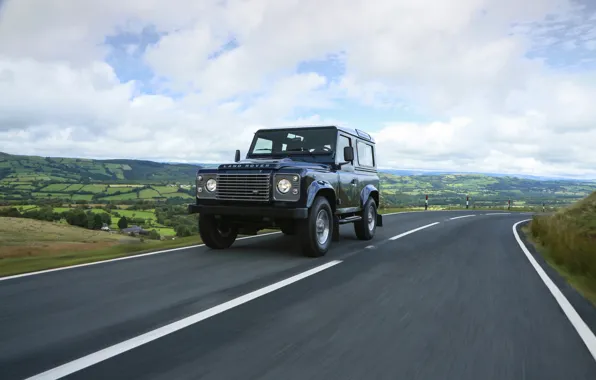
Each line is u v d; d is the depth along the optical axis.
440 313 4.00
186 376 2.51
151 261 6.44
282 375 2.57
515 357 2.98
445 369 2.75
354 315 3.85
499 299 4.59
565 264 7.12
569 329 3.62
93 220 49.53
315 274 5.60
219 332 3.30
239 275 5.46
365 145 9.57
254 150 8.63
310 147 8.15
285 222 6.96
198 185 7.29
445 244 9.26
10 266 6.12
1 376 2.46
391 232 11.58
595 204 15.16
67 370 2.56
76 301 4.14
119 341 3.07
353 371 2.66
